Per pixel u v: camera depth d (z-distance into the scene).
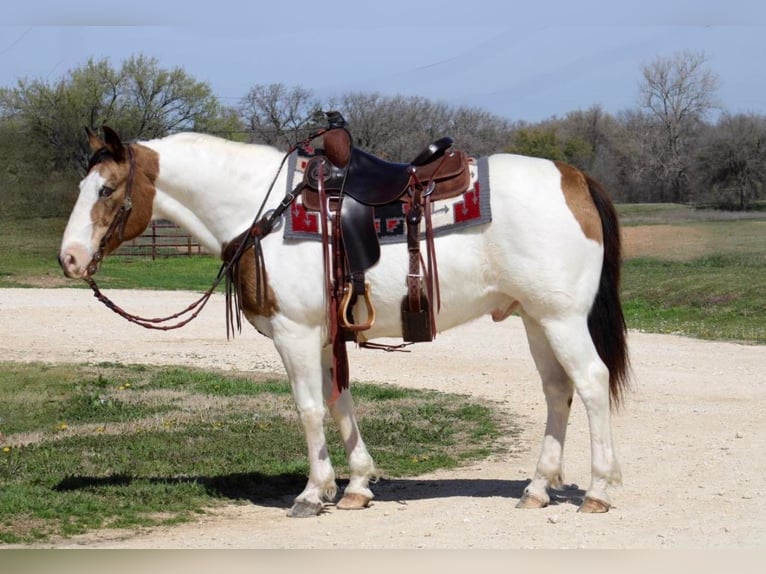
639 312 22.09
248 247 6.39
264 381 12.77
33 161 42.06
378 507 6.72
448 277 6.20
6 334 17.41
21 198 40.84
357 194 6.27
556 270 6.09
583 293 6.18
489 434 9.54
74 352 15.48
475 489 7.30
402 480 7.71
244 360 14.86
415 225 6.16
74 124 42.41
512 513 6.37
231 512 6.71
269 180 6.54
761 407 10.67
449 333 18.14
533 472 7.95
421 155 6.29
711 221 37.81
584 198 6.29
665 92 47.84
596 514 6.23
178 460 8.25
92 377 12.92
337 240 6.23
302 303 6.29
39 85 42.41
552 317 6.18
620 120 49.81
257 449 8.71
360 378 13.17
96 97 43.06
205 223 6.66
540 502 6.51
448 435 9.49
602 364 6.21
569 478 7.52
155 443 8.87
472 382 12.80
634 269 28.50
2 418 10.29
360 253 6.21
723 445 8.63
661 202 47.59
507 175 6.23
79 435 9.34
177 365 14.28
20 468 7.86
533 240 6.09
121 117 43.88
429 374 13.48
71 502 6.74
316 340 6.39
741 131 44.06
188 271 33.38
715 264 28.81
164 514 6.60
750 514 6.20
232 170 6.55
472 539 5.68
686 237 34.12
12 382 12.42
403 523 6.19
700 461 7.99
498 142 44.94
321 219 6.25
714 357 14.86
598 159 48.75
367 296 6.23
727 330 18.58
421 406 10.98
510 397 11.68
